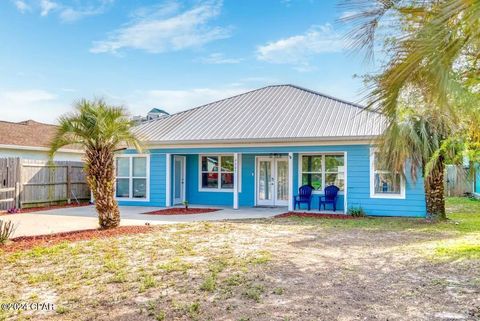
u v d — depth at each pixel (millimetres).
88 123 9961
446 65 2570
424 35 2553
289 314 4332
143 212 14625
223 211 15000
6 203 15430
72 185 18719
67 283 5609
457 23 2438
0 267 6500
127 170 17250
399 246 7965
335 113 16062
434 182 11977
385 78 2996
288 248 7855
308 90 19312
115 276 5879
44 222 12062
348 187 14023
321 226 10977
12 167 15797
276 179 16938
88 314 4434
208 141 15508
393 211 13484
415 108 3615
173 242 8539
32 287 5441
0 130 20094
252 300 4789
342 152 14508
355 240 8742
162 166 16703
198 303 4699
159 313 4410
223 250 7672
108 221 10492
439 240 8609
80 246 8109
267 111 17578
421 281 5508
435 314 4305
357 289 5184
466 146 8352
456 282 5438
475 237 8953
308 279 5648
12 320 4293
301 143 14484
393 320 4148
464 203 18062
